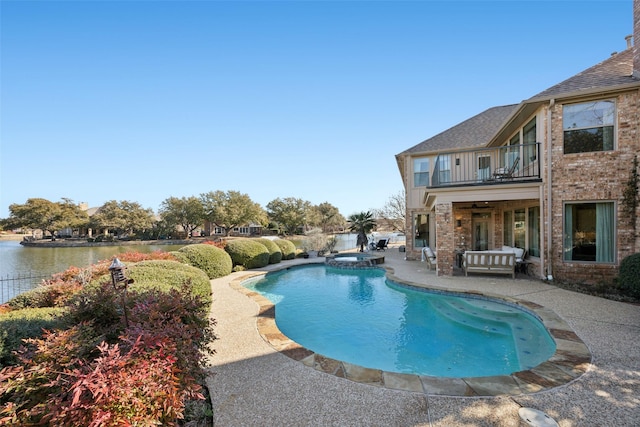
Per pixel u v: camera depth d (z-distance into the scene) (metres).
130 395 1.95
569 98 8.20
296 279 12.29
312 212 61.75
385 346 5.49
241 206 51.19
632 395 3.15
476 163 14.16
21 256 27.03
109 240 48.09
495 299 7.23
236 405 3.17
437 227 10.17
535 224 9.59
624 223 7.77
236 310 7.05
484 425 2.75
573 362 3.88
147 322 2.79
